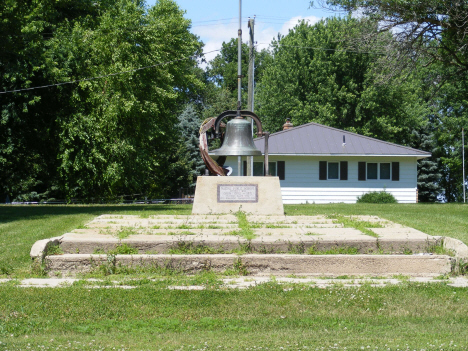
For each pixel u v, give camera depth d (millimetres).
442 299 7824
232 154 13727
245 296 7926
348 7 22891
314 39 45375
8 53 21031
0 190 33531
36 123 22906
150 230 11258
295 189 31812
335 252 10016
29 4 22453
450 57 24281
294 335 6340
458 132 45781
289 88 45812
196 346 5848
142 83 24609
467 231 12438
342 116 44562
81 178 22625
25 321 6824
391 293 8070
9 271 9430
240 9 23781
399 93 43219
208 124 14336
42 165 25578
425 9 21406
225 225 11992
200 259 9484
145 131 24547
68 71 21797
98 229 11523
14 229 12812
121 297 7824
